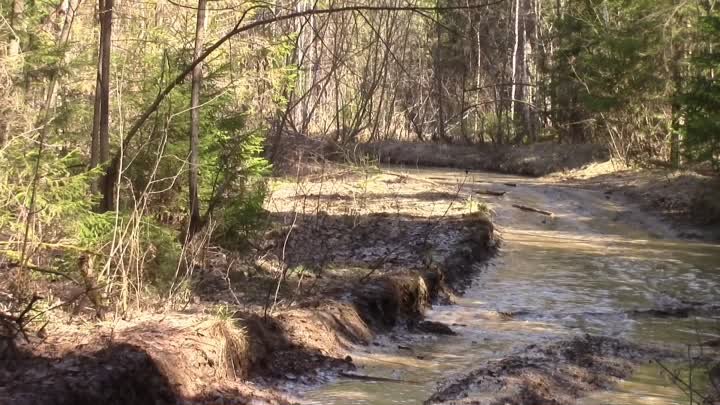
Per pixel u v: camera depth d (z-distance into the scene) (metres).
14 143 8.88
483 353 9.75
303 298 10.33
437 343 10.23
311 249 13.87
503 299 13.20
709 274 15.76
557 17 38.12
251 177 13.13
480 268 15.72
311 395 7.78
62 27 14.83
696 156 25.98
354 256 13.95
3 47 12.38
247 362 7.95
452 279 13.88
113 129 11.70
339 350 9.21
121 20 16.52
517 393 7.68
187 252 10.80
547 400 7.67
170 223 12.16
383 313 10.61
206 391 7.14
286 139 22.69
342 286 11.09
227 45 16.39
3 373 6.30
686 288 14.39
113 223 9.12
